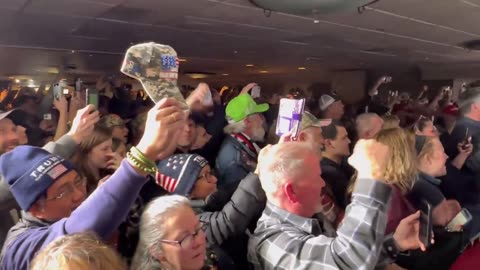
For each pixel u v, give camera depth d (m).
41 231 1.02
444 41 7.66
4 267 1.04
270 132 2.36
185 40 7.41
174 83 0.95
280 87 16.27
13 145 2.02
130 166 0.94
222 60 11.16
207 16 5.27
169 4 4.59
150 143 0.92
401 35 6.95
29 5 4.59
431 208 1.70
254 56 10.15
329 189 1.89
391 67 12.85
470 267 1.65
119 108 4.95
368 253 1.02
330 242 1.10
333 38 7.22
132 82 10.13
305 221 1.22
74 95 2.76
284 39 7.32
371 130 2.84
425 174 1.87
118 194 0.93
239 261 1.41
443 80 12.52
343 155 2.37
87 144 1.69
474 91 2.67
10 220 1.43
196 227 1.10
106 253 0.83
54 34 6.56
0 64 10.02
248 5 4.62
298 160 1.22
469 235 1.82
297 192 1.21
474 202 2.40
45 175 1.07
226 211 1.40
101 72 12.63
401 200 1.57
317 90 15.00
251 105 2.32
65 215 1.11
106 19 5.43
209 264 1.24
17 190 1.07
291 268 1.12
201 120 2.34
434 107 5.97
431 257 1.61
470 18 5.59
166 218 1.06
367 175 1.07
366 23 5.87
